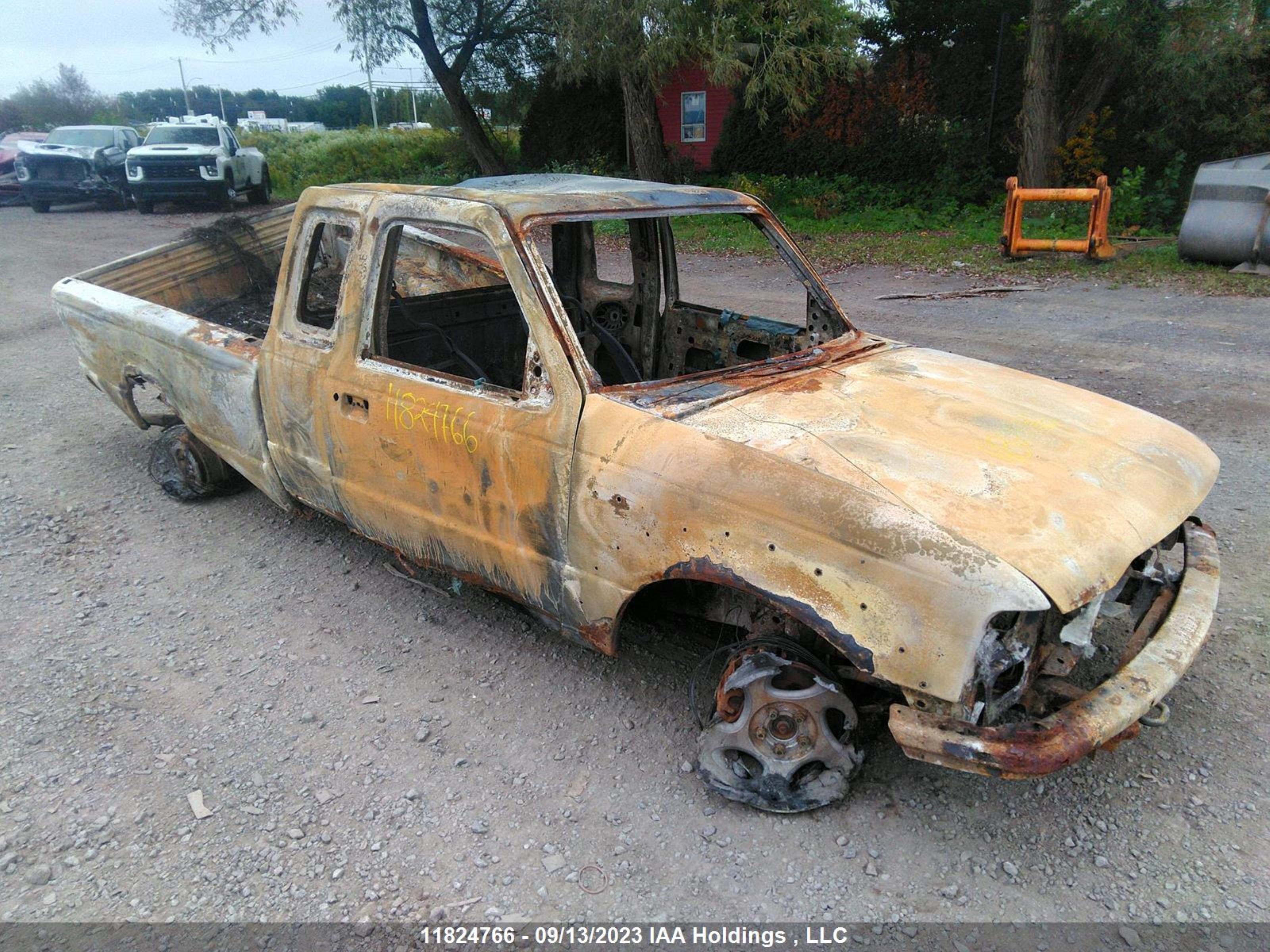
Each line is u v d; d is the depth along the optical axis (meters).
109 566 4.46
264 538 4.75
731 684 2.71
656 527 2.68
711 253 14.45
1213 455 3.18
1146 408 6.28
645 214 3.41
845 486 2.44
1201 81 16.55
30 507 5.11
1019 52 19.19
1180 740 3.04
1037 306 10.04
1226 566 4.10
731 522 2.53
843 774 2.74
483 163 22.06
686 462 2.64
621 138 23.84
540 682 3.49
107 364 5.08
